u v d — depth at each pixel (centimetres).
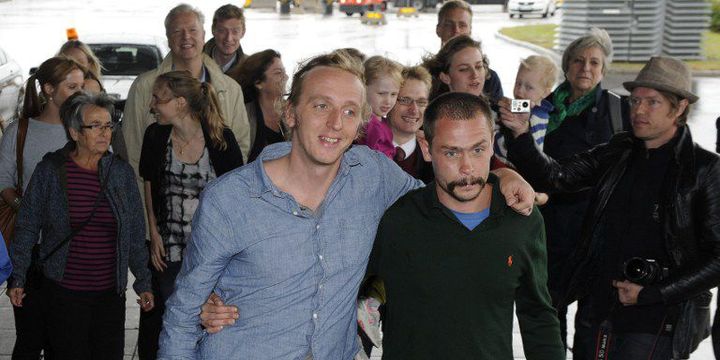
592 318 383
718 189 347
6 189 481
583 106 501
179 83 443
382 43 2598
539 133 491
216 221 256
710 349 535
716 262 346
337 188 266
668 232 356
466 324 276
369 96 411
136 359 529
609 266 375
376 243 285
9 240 479
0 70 1185
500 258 273
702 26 1912
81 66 494
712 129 1342
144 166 463
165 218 464
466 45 541
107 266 431
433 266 275
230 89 551
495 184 278
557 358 284
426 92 417
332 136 253
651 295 352
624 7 1891
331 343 271
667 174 357
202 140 459
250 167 262
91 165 425
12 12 3416
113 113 426
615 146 381
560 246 487
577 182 387
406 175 295
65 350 430
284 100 269
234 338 267
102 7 3675
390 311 288
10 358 527
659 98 354
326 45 2544
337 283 269
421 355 281
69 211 421
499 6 4181
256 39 2692
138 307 609
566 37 1934
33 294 448
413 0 3859
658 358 364
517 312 290
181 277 266
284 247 260
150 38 1164
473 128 266
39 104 489
